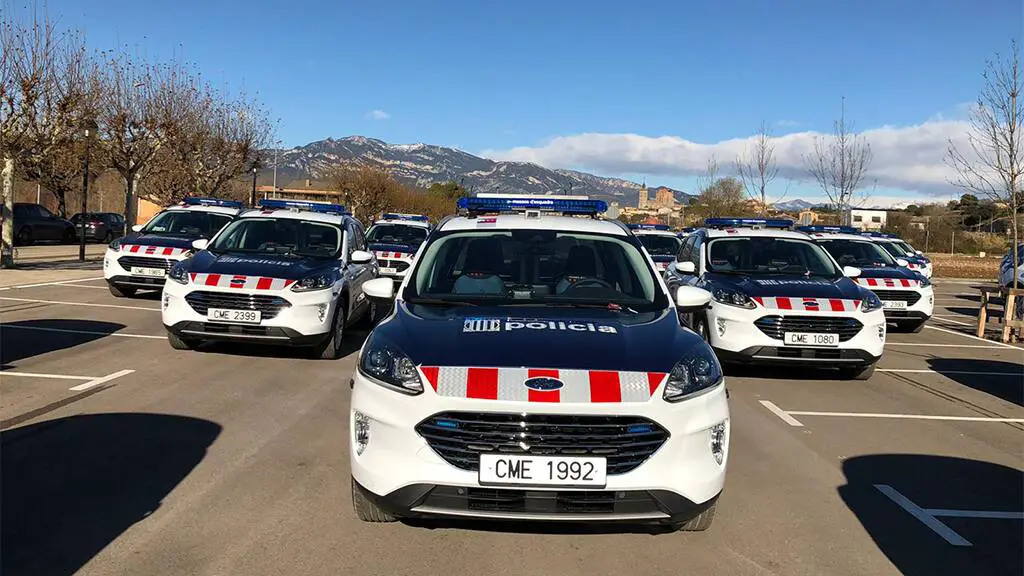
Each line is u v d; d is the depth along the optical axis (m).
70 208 41.56
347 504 4.12
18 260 19.92
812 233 14.30
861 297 7.88
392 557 3.51
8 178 17.14
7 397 6.16
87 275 16.36
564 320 4.02
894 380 8.48
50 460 4.67
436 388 3.31
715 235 9.57
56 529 3.68
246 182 34.59
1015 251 12.48
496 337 3.70
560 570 3.45
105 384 6.68
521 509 3.25
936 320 15.43
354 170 46.62
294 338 7.69
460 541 3.71
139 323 10.08
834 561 3.66
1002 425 6.57
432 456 3.27
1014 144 12.93
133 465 4.64
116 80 22.14
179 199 26.09
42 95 16.94
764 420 6.45
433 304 4.42
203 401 6.23
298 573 3.32
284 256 8.77
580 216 6.38
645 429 3.31
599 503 3.26
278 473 4.58
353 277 9.15
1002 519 4.29
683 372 3.52
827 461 5.32
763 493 4.59
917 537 4.00
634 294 4.66
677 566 3.54
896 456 5.51
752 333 7.64
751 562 3.61
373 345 3.75
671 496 3.30
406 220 20.12
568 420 3.26
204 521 3.83
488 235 5.14
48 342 8.55
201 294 7.65
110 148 21.69
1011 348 11.46
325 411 6.05
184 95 25.36
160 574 3.26
